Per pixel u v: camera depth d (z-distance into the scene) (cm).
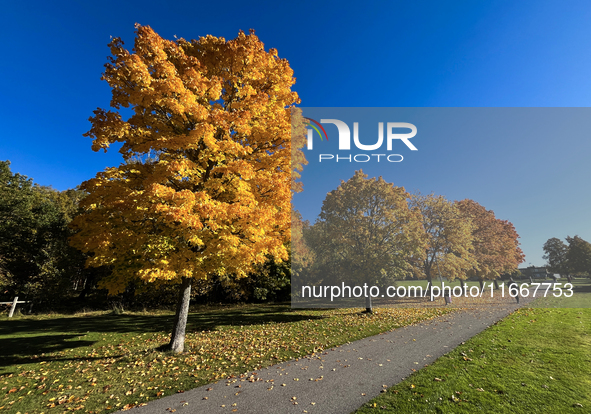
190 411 479
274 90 894
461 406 450
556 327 956
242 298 2538
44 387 578
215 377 623
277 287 2330
